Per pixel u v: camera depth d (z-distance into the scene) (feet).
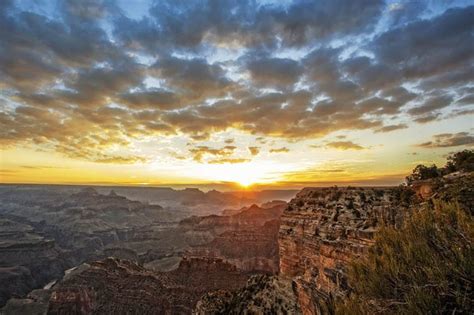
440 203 36.65
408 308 26.68
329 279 60.64
